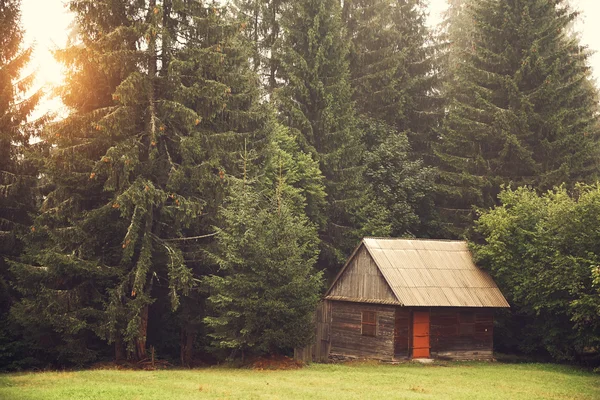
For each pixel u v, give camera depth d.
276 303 28.16
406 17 54.16
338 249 42.28
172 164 28.91
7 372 29.20
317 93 43.38
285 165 37.50
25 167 33.66
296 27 44.97
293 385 22.73
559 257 30.89
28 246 31.00
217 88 29.33
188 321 32.44
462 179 43.59
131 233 27.42
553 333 31.97
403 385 23.56
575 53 46.78
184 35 30.53
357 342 32.62
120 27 28.38
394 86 50.25
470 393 21.89
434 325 32.19
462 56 47.16
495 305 32.28
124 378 24.11
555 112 42.94
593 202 30.64
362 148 44.56
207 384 22.69
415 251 33.88
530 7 45.75
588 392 22.97
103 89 30.38
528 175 43.41
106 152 27.52
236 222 29.06
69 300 28.06
